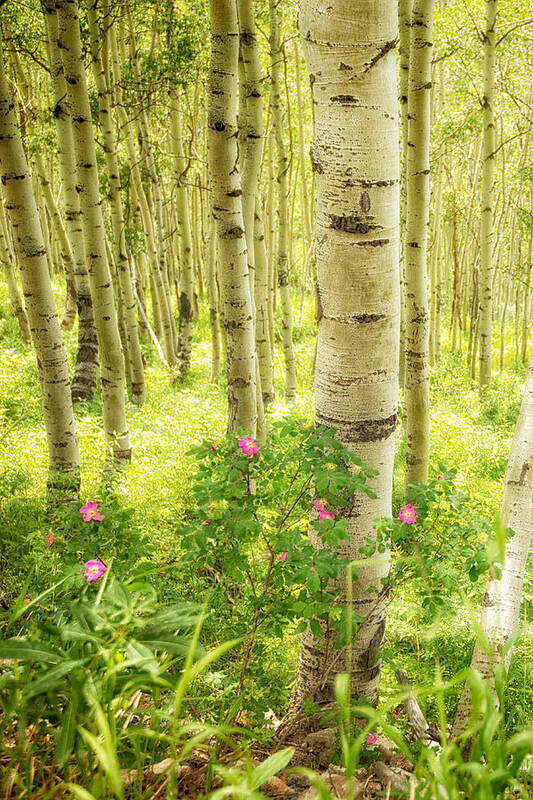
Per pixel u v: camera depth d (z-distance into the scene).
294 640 3.29
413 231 5.30
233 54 4.08
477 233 15.55
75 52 5.39
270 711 2.92
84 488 5.34
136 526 4.12
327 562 2.18
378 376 2.39
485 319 11.64
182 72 8.84
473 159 15.13
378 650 2.65
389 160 2.19
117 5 8.45
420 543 2.36
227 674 2.56
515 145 15.82
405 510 2.35
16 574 3.31
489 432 8.80
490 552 1.71
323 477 2.24
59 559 2.70
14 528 4.05
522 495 2.16
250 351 4.64
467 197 15.59
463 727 2.22
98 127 10.39
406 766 2.39
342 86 2.11
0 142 4.21
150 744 1.94
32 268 4.52
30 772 1.59
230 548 2.45
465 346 18.14
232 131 4.25
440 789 1.65
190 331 12.02
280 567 2.46
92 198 5.69
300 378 12.89
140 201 12.04
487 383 11.89
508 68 12.85
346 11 2.03
